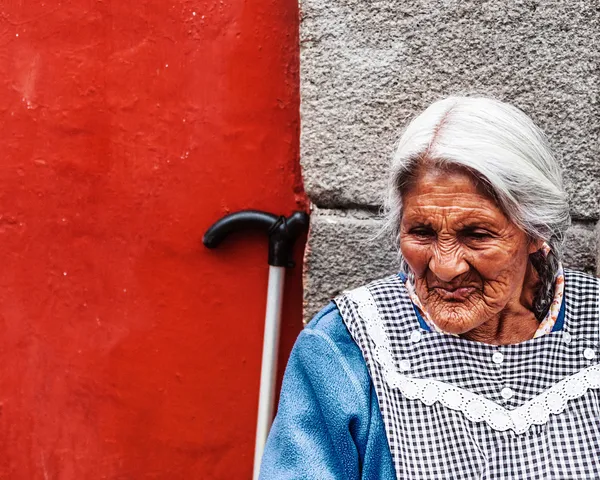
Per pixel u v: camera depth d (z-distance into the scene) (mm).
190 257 1843
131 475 1912
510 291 1281
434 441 1328
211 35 1789
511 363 1340
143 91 1814
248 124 1802
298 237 1802
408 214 1269
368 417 1362
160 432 1898
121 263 1862
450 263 1237
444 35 1629
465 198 1224
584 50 1600
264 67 1788
